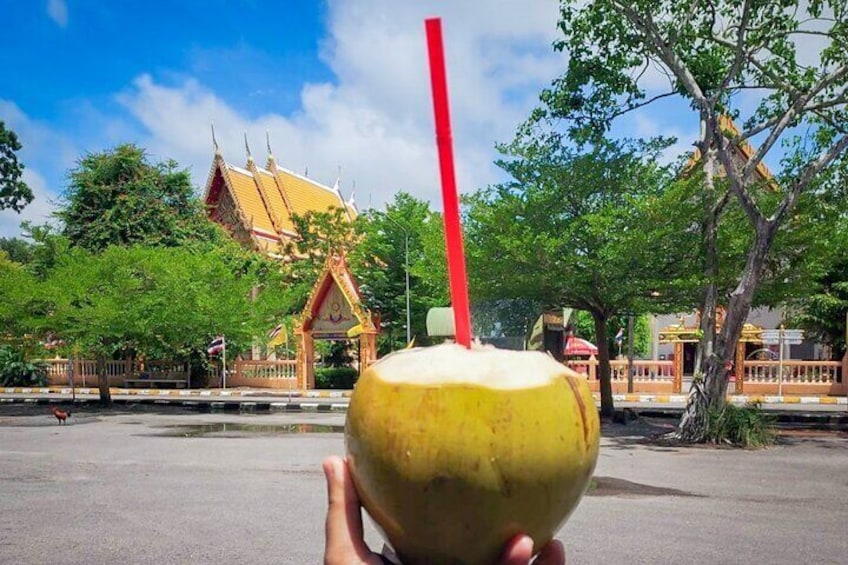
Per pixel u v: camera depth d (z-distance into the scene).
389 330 26.97
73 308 19.41
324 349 30.61
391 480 1.14
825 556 5.67
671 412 17.72
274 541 6.16
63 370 29.88
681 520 6.79
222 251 28.05
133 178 28.45
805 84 12.35
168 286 20.84
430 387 1.13
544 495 1.14
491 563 1.18
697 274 13.39
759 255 11.96
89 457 11.08
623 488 8.36
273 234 35.28
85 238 27.31
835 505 7.50
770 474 9.37
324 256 29.45
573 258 13.41
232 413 19.11
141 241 27.34
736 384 23.56
